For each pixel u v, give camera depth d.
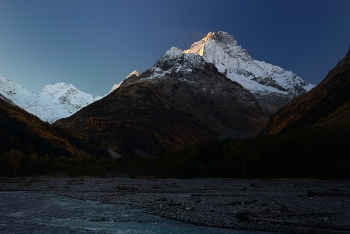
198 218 35.81
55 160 185.88
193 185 86.31
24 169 155.88
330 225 30.19
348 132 110.44
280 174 120.69
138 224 34.28
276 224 32.09
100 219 36.97
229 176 130.50
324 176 109.06
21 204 49.66
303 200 46.12
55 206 47.28
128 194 61.50
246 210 35.94
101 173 157.62
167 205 44.66
